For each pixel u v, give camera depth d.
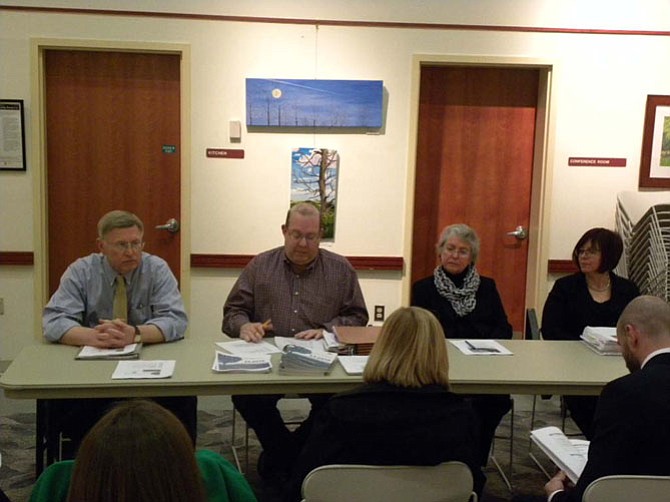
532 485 2.94
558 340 3.01
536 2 4.44
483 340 2.86
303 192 4.51
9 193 4.38
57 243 4.54
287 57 4.39
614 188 4.64
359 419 1.62
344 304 3.01
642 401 1.63
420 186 4.70
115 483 0.88
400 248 4.61
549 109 4.52
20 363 2.30
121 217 2.58
